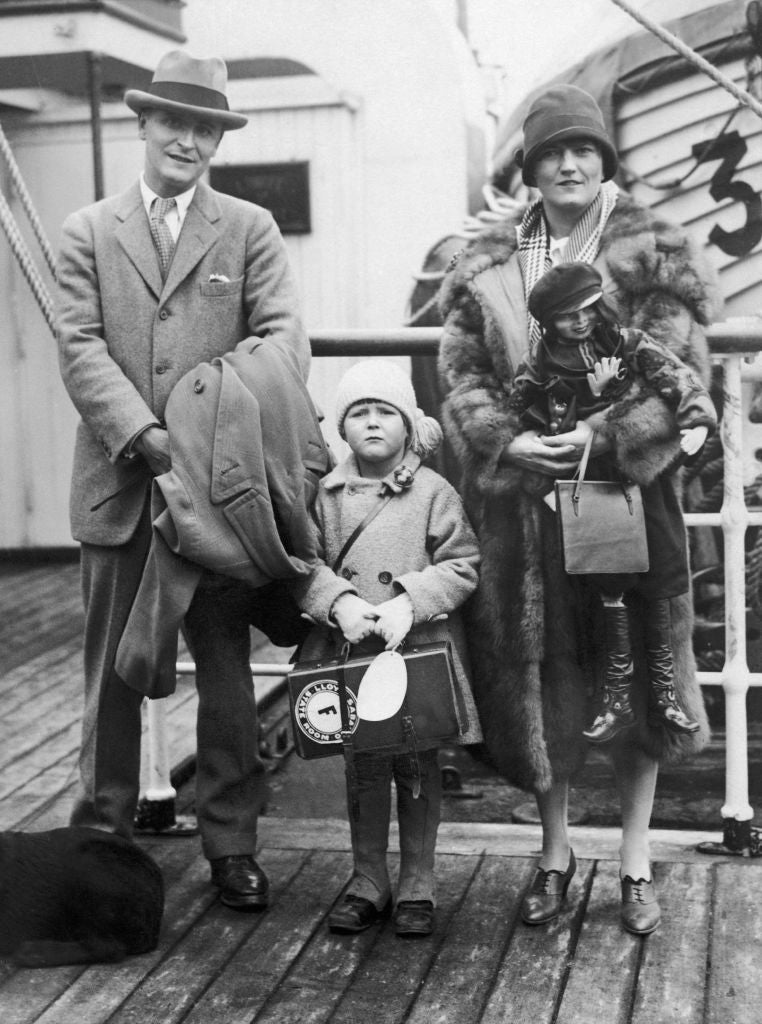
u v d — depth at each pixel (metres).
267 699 5.16
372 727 2.68
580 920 2.84
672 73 5.16
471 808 4.23
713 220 5.20
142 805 3.47
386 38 7.12
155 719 3.45
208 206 2.99
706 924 2.79
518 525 2.76
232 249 3.00
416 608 2.71
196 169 2.94
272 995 2.56
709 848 3.19
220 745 3.04
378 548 2.83
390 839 3.37
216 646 3.03
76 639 6.16
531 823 4.04
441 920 2.87
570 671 2.76
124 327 2.94
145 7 6.81
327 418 7.47
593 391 2.59
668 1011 2.44
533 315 2.60
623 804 2.86
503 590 2.77
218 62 2.93
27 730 4.68
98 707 3.09
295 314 2.99
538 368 2.65
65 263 2.97
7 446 8.09
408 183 7.27
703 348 2.70
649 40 5.21
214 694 3.03
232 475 2.74
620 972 2.60
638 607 2.72
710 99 5.11
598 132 2.64
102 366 2.90
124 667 2.90
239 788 3.06
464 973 2.62
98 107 6.61
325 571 2.82
